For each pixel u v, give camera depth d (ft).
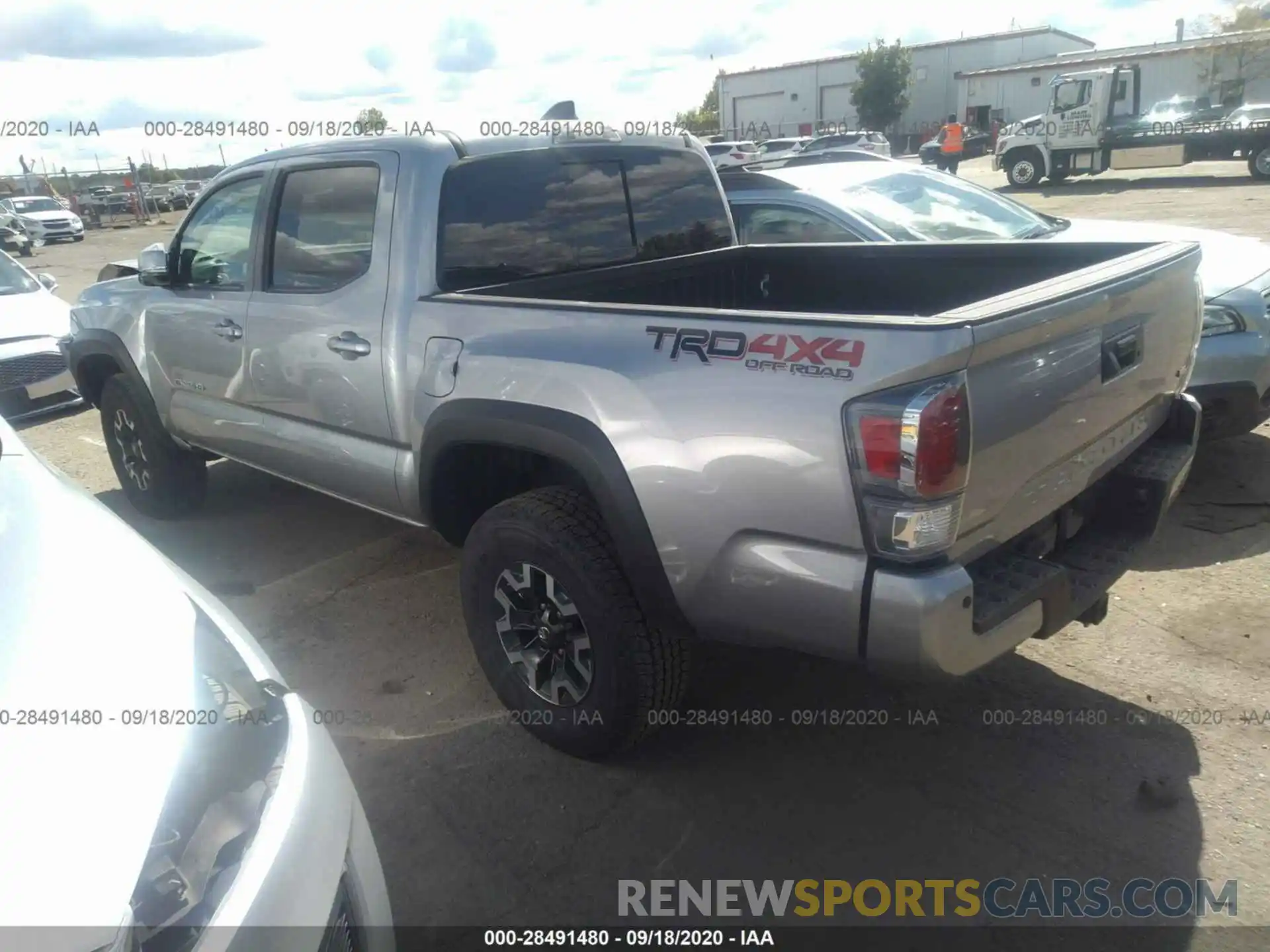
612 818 9.43
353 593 14.30
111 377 17.13
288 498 18.31
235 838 5.39
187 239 14.76
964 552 7.84
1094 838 8.88
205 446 15.49
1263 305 15.47
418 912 8.38
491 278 11.72
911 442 7.12
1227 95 112.16
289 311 12.56
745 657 12.09
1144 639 11.99
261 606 14.01
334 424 12.43
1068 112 72.95
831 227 18.93
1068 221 21.79
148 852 4.89
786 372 7.74
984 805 9.38
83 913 4.48
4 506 7.43
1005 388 7.68
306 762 6.24
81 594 6.42
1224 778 9.52
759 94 176.76
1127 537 10.00
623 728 9.61
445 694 11.64
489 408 9.94
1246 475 16.67
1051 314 7.83
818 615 7.92
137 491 17.70
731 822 9.31
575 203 12.66
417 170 11.19
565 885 8.63
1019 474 8.13
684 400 8.32
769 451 7.84
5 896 4.43
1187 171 80.07
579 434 9.10
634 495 8.76
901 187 20.65
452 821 9.46
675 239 14.07
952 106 170.40
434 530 11.73
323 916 5.55
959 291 13.00
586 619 9.45
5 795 4.83
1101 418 9.12
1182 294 10.31
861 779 9.84
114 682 5.71
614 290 12.96
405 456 11.46
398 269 11.19
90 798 4.95
